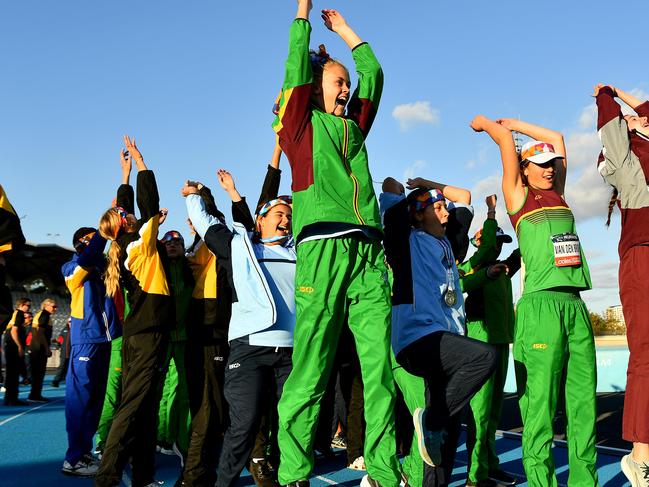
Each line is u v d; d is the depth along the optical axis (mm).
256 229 4309
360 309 3014
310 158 3018
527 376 3781
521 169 4125
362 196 3047
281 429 3061
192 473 4270
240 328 3912
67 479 5391
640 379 3654
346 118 3301
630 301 3762
